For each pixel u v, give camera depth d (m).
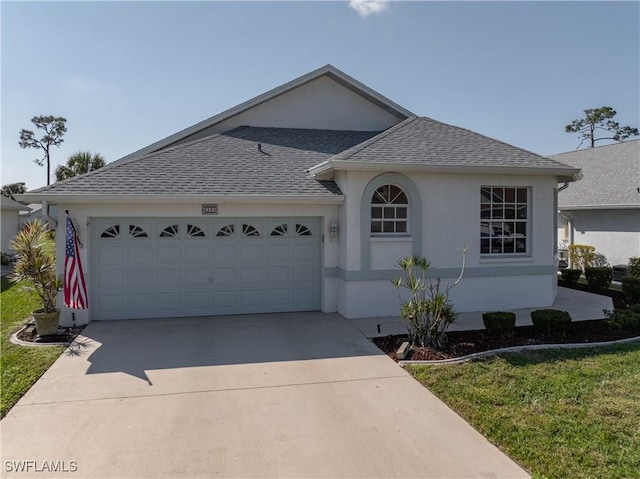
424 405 5.44
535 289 11.24
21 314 10.84
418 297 8.07
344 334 8.74
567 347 7.70
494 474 3.98
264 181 10.46
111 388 5.97
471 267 10.76
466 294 10.77
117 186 9.38
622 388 5.88
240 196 9.59
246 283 10.51
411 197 10.35
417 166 9.87
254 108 14.57
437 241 10.55
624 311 9.41
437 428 4.84
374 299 10.25
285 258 10.70
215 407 5.38
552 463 4.11
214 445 4.47
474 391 5.79
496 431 4.73
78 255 8.42
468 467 4.09
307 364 6.99
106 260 9.80
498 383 6.07
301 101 14.88
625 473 3.93
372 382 6.22
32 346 7.91
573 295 13.07
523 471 4.02
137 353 7.52
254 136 13.66
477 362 6.93
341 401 5.57
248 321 9.79
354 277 10.08
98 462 4.15
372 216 10.39
